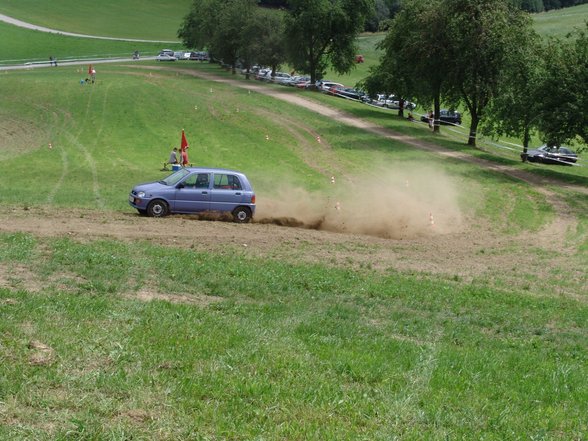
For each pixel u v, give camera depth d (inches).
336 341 419.5
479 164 1863.9
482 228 1153.4
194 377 312.8
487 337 506.0
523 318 579.2
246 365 341.4
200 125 2263.8
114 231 772.0
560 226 1213.7
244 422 269.7
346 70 3427.7
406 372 367.9
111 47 5118.1
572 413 339.9
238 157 1795.0
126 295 485.1
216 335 390.0
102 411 264.5
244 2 3693.4
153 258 623.8
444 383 358.9
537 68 1733.5
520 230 1160.2
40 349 324.2
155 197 911.7
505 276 767.7
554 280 771.4
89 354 326.6
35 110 2536.9
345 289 597.6
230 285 553.9
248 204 956.6
